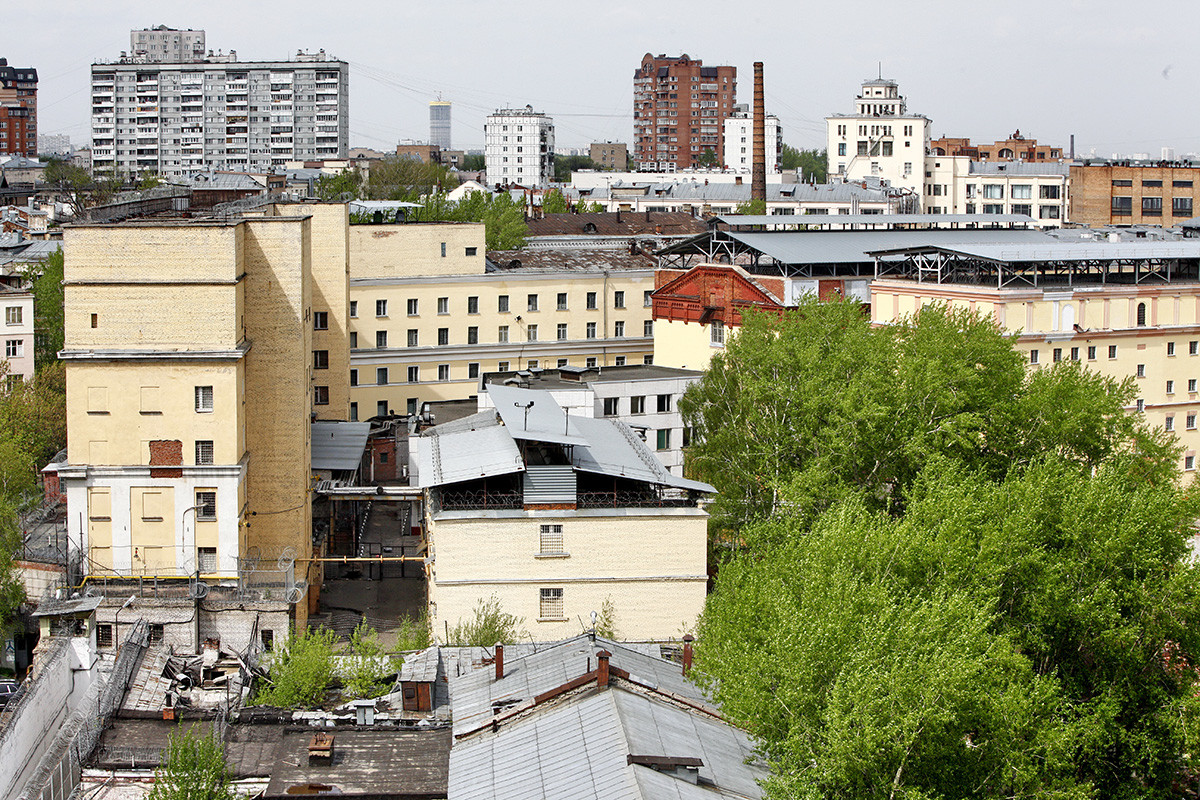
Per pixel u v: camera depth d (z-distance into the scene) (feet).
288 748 182.19
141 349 262.67
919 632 178.50
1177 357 378.73
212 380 263.49
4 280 449.89
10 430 324.19
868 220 468.75
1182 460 382.22
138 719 202.90
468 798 163.22
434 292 464.24
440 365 466.29
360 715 191.93
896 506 280.92
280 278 285.02
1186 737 203.51
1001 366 292.81
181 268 261.85
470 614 255.70
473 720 183.73
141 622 248.52
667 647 226.79
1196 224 498.28
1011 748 180.86
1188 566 220.23
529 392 321.73
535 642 243.40
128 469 263.29
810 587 190.49
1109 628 209.97
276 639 254.06
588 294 485.56
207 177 565.94
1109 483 225.76
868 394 278.46
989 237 458.09
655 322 435.53
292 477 288.30
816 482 264.93
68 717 232.94
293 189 621.31
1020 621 215.92
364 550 330.54
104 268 261.24
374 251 466.29
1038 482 226.79
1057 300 361.92
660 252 451.94
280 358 286.46
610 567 257.96
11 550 259.80
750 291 400.67
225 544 265.95
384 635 281.74
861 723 165.17
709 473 300.81
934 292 373.40
